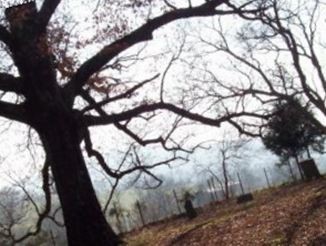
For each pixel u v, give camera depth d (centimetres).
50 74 1516
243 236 1702
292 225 1642
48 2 1591
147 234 2516
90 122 1602
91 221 1451
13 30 1517
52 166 1481
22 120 1482
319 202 1795
